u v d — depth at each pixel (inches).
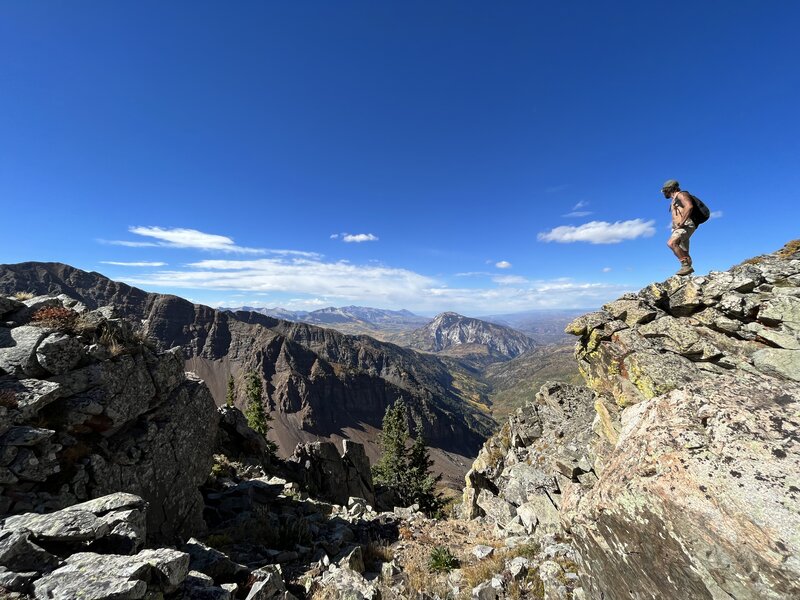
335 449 1334.9
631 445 282.7
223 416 1087.6
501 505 800.3
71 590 232.4
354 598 396.2
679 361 463.2
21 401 363.3
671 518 219.0
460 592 440.8
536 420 1040.8
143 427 495.5
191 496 543.8
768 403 241.6
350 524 722.8
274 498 764.0
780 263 436.5
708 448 231.5
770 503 192.5
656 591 225.0
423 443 2674.7
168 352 577.3
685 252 516.7
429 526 764.0
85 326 470.6
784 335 391.5
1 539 258.4
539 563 449.1
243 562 470.0
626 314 547.5
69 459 394.0
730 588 189.6
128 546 291.3
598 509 271.0
